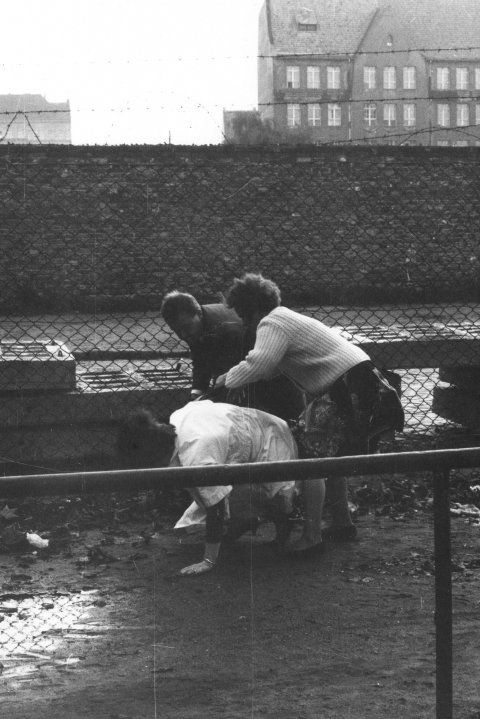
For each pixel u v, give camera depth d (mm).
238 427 5449
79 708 3494
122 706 3521
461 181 19578
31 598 4805
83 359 10820
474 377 9188
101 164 20078
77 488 2426
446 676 2832
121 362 10586
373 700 3576
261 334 5621
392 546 5801
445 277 19984
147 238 20406
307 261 19469
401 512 6598
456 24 92812
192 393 6309
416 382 11430
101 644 4180
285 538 5719
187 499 6578
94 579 5145
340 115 90812
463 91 91125
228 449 5391
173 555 5617
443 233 19859
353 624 4449
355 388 5598
